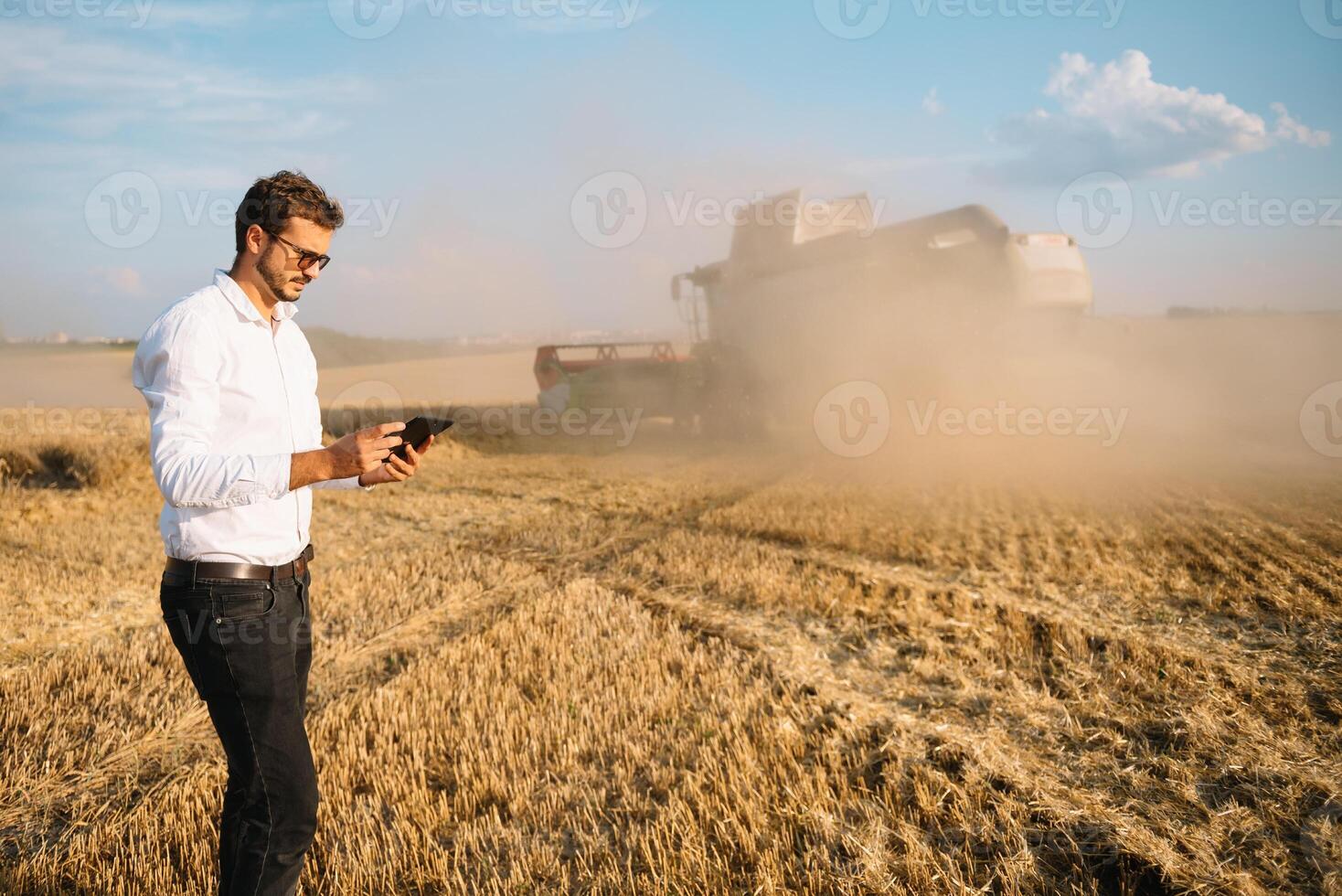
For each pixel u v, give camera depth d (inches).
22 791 122.9
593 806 117.8
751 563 244.1
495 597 222.1
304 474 70.2
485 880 102.6
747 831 108.8
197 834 111.3
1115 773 119.0
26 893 100.0
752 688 154.4
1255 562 224.7
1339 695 141.3
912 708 147.3
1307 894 91.7
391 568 252.4
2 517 311.9
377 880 102.1
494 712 146.9
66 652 180.5
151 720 144.9
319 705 154.3
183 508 71.9
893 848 105.3
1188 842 100.7
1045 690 148.6
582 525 311.4
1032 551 244.5
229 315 76.0
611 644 180.7
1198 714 134.0
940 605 200.7
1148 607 194.1
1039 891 96.0
